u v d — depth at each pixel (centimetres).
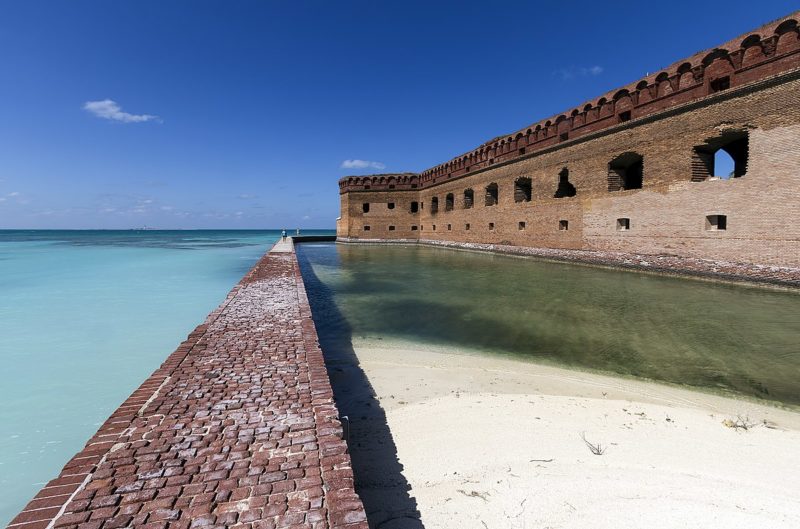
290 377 455
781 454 389
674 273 1495
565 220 2100
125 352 771
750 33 1307
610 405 506
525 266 1969
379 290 1413
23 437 453
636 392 551
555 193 2173
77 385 609
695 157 1459
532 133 2370
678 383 584
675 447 400
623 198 1747
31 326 966
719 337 792
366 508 309
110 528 227
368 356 720
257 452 306
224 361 504
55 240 7069
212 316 737
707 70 1423
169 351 780
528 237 2406
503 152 2669
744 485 338
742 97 1292
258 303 858
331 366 665
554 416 471
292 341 588
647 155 1630
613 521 293
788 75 1165
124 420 352
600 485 336
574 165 2025
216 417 361
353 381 595
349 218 4450
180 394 407
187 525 230
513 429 438
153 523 231
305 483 271
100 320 1031
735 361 669
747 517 297
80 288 1554
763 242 1237
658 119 1580
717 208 1369
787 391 554
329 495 256
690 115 1457
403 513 303
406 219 4369
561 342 790
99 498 251
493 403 510
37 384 611
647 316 959
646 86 1645
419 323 955
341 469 285
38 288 1548
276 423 351
